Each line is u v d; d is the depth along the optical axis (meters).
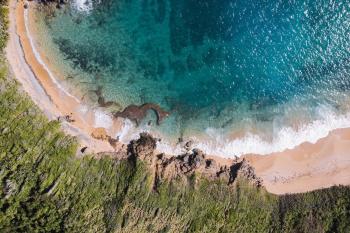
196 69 48.19
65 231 39.22
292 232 43.34
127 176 43.22
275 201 44.88
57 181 40.97
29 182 40.16
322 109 47.94
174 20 48.09
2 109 41.12
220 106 47.81
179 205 42.91
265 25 48.25
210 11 48.44
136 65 47.25
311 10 48.47
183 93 47.62
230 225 43.03
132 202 42.16
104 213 41.56
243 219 43.38
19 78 43.31
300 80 48.25
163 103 47.09
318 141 47.31
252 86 48.12
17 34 44.19
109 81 46.47
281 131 47.50
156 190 43.16
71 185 41.72
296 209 44.34
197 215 42.88
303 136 47.41
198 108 47.56
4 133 40.69
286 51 48.62
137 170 43.19
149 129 46.28
